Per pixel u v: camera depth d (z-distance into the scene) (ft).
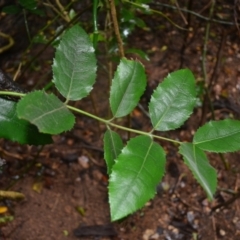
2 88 1.48
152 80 3.91
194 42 4.26
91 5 2.04
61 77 1.18
